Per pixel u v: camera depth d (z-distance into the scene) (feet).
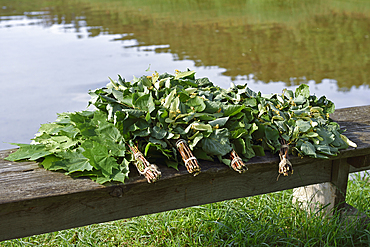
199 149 6.00
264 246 7.22
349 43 27.30
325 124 7.02
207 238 7.64
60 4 60.75
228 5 53.57
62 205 5.45
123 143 5.92
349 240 7.29
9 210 5.06
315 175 7.13
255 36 30.45
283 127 6.50
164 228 7.91
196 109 6.30
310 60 22.57
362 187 9.07
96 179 5.53
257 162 6.13
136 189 5.56
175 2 59.57
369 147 6.76
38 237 7.84
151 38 30.22
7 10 53.83
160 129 5.89
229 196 6.46
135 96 6.19
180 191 6.09
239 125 6.34
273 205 8.52
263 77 19.27
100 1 64.13
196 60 22.80
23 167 5.97
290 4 52.11
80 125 6.08
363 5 47.73
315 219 7.72
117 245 7.71
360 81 18.42
